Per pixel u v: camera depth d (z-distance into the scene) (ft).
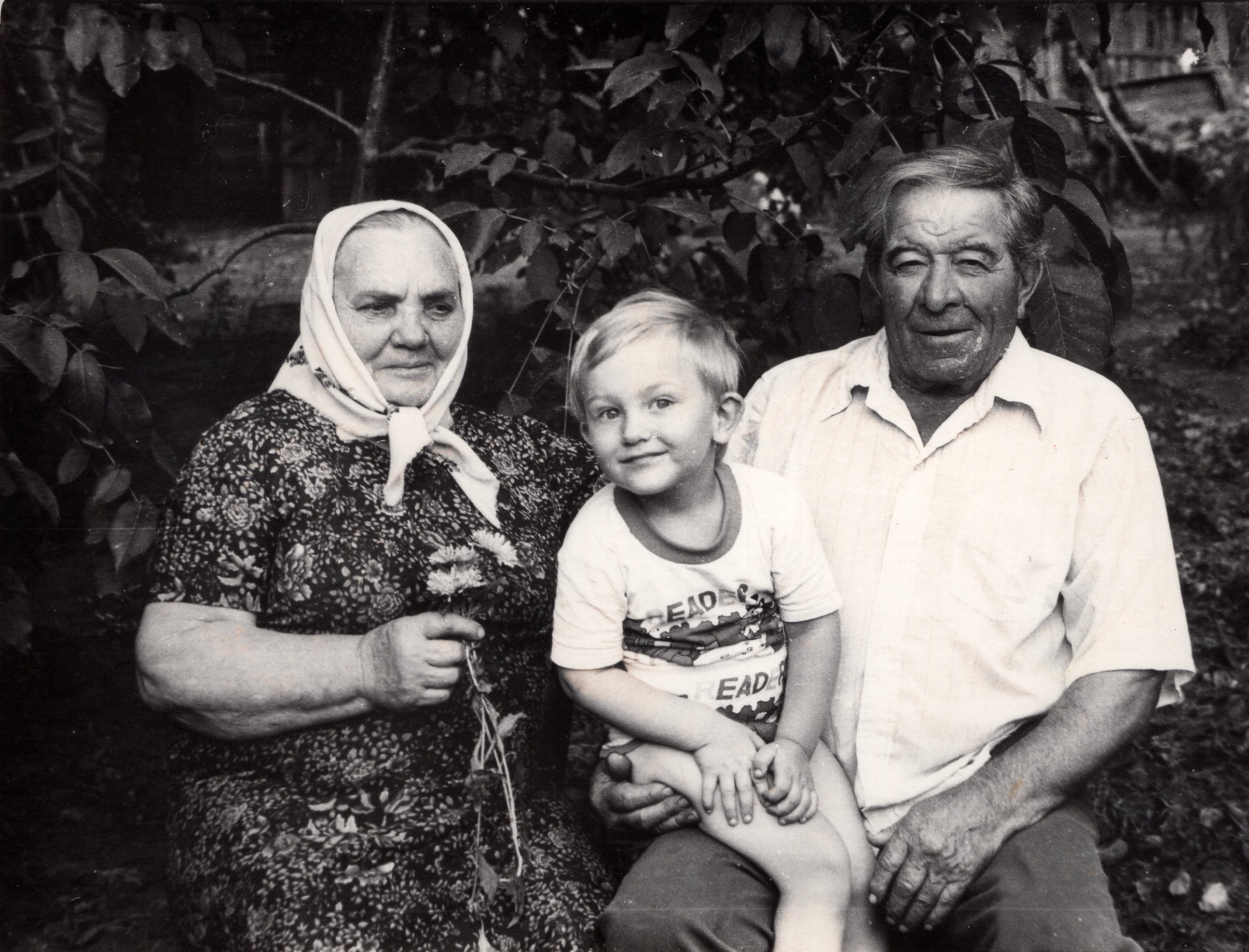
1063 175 7.82
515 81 9.70
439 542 6.41
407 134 9.73
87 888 7.32
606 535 6.16
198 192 9.11
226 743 6.25
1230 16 8.65
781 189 9.70
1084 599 6.33
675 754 6.12
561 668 6.31
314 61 9.18
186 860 6.12
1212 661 10.51
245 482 6.15
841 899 5.82
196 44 8.45
